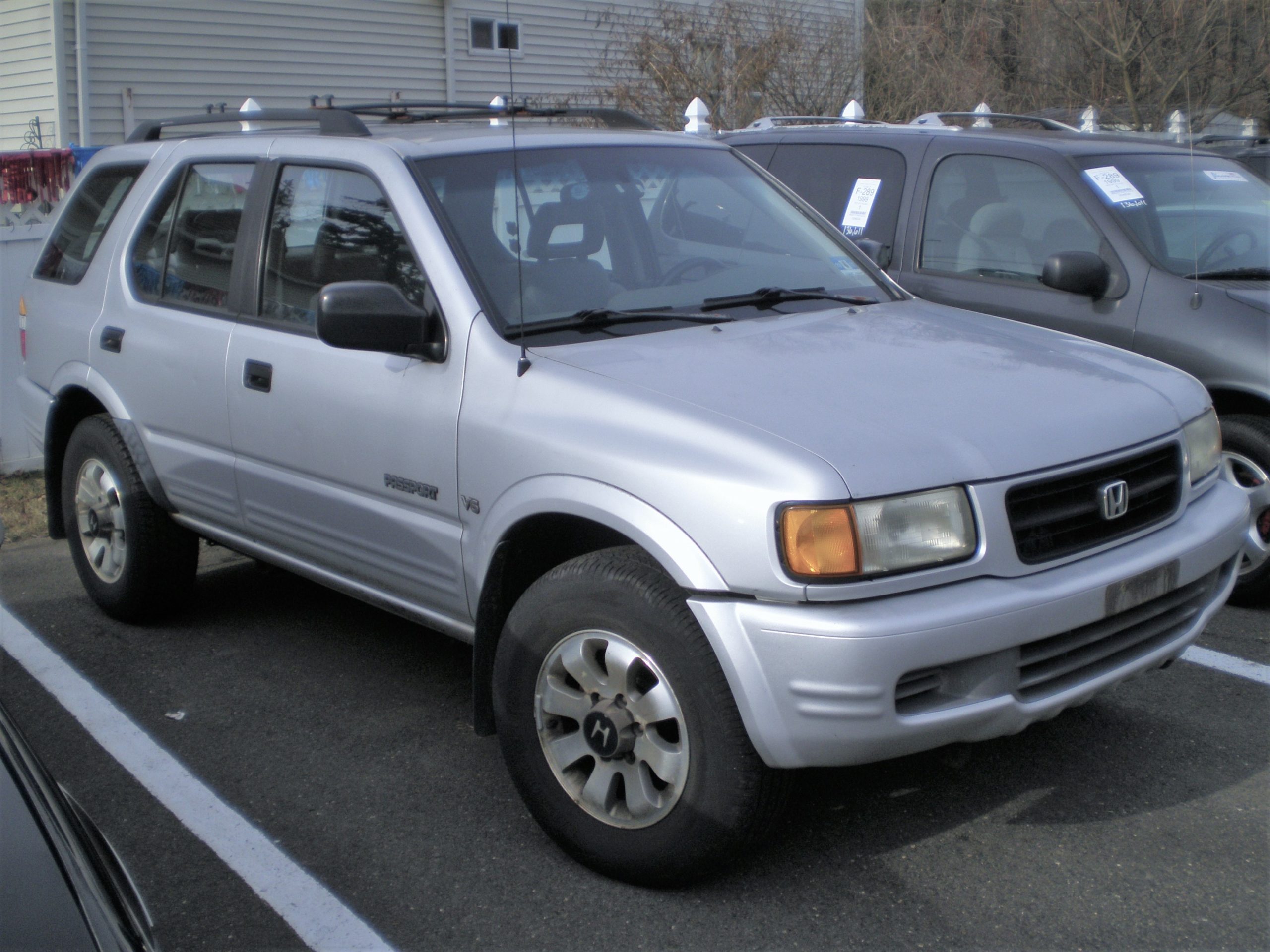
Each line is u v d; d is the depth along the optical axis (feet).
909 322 12.48
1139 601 9.81
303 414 12.50
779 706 8.75
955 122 47.75
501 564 10.68
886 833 10.78
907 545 8.88
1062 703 9.50
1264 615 16.12
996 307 17.48
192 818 11.40
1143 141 18.84
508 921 9.68
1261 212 17.53
